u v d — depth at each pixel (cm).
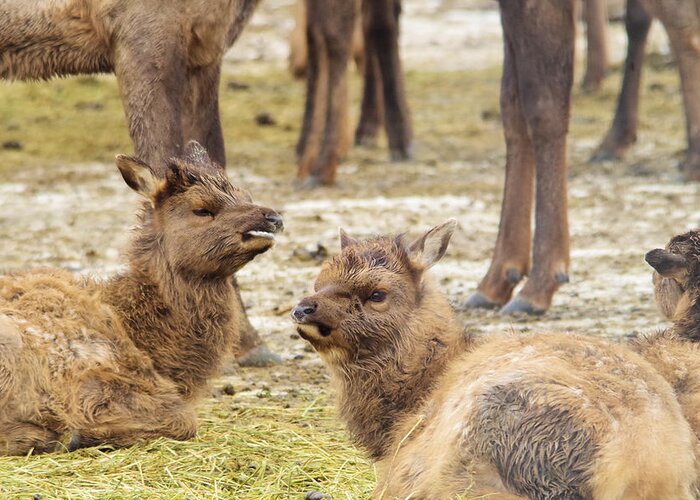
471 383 1153
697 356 1270
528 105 2095
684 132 4047
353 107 4634
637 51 3612
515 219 2208
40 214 3045
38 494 1277
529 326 2027
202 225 1486
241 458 1421
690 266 1319
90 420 1427
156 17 1780
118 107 4544
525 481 1087
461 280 2419
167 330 1508
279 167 3675
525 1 2055
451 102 4872
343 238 1396
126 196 3288
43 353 1423
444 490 1119
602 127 4266
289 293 2298
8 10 1808
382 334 1283
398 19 3762
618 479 1060
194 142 1588
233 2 1856
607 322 2042
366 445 1320
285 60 5628
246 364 1859
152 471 1365
